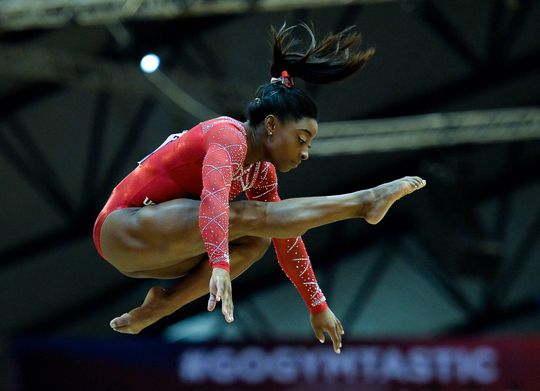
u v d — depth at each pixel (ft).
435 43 58.95
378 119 63.98
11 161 56.44
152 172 20.36
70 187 59.72
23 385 50.03
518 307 74.84
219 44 53.88
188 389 49.78
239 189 21.22
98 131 57.06
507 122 63.93
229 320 17.40
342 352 49.75
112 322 20.53
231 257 20.58
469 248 66.33
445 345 49.29
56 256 63.00
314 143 62.95
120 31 50.34
